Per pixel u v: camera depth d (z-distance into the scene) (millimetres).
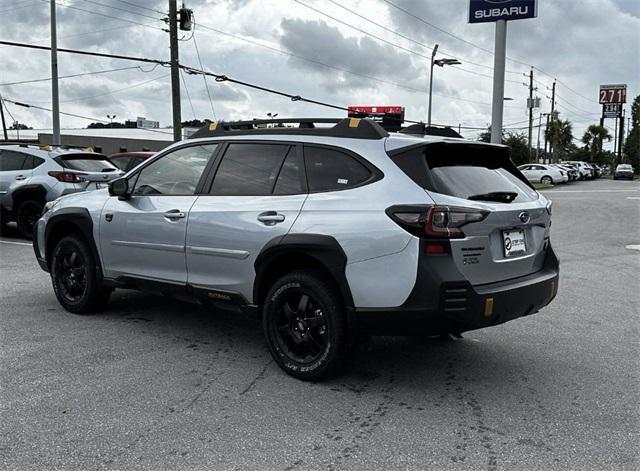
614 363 4914
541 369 4758
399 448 3408
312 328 4371
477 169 4414
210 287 4922
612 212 20141
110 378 4406
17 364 4664
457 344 5375
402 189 3980
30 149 11570
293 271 4441
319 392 4215
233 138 5047
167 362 4773
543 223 4641
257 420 3748
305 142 4586
